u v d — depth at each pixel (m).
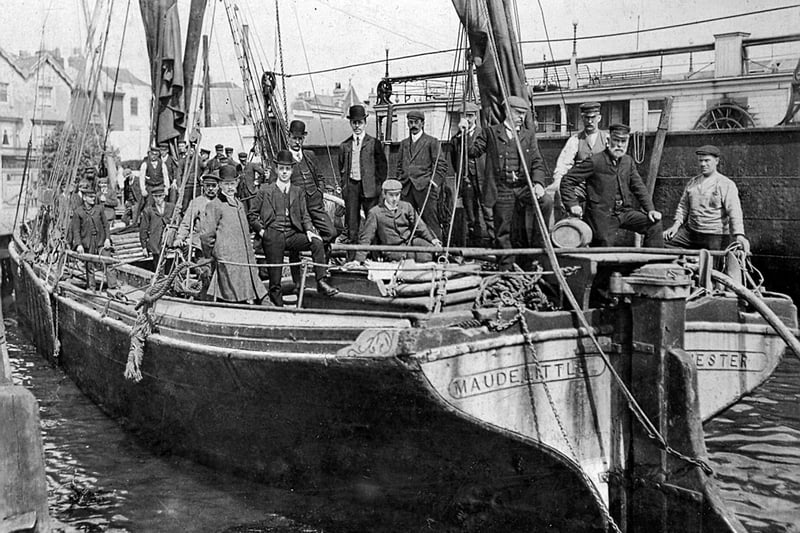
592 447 5.86
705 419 6.42
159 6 11.30
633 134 12.52
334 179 16.83
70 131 12.07
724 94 15.21
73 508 6.41
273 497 6.41
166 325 7.12
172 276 7.34
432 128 15.74
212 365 6.37
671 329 5.56
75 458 7.61
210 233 7.47
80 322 9.50
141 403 7.84
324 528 6.06
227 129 28.27
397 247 6.02
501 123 7.54
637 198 7.27
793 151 11.43
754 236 11.88
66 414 9.09
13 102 36.84
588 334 5.75
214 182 9.97
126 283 10.60
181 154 11.45
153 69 11.59
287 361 5.70
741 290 6.10
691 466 5.44
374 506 5.98
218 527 6.06
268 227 7.80
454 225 9.80
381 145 9.44
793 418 8.45
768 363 6.56
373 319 6.05
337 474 6.04
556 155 12.77
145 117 43.50
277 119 15.24
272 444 6.30
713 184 9.60
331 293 7.38
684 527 5.50
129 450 7.81
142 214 11.66
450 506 5.83
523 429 5.54
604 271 6.00
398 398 5.32
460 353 5.21
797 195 11.47
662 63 17.31
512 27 7.63
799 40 15.61
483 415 5.36
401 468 5.77
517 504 5.87
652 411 5.61
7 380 5.35
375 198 9.38
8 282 18.83
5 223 20.31
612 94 15.90
